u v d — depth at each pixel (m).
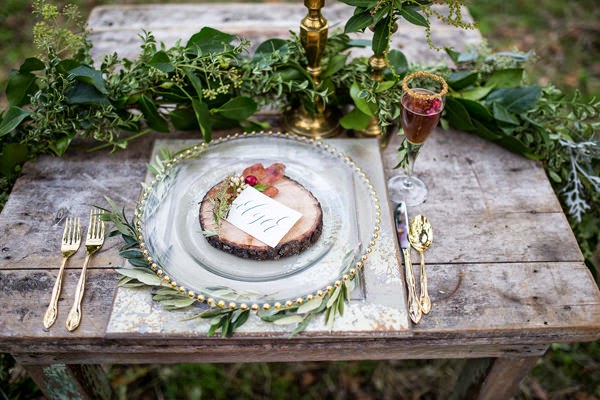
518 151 1.21
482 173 1.17
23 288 0.93
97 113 1.11
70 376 1.08
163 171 1.06
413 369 1.66
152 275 0.90
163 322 0.86
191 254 0.92
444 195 1.12
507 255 1.00
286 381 1.64
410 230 1.03
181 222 0.98
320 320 0.87
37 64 1.08
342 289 0.90
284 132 1.28
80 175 1.14
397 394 1.61
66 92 1.09
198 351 0.91
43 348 0.89
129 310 0.87
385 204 1.04
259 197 0.97
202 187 1.04
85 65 1.10
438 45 1.52
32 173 1.14
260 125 1.26
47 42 1.07
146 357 0.99
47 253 0.99
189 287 0.86
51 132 1.11
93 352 0.96
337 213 1.00
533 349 0.99
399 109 1.09
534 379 1.64
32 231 1.02
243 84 1.19
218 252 0.93
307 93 1.18
